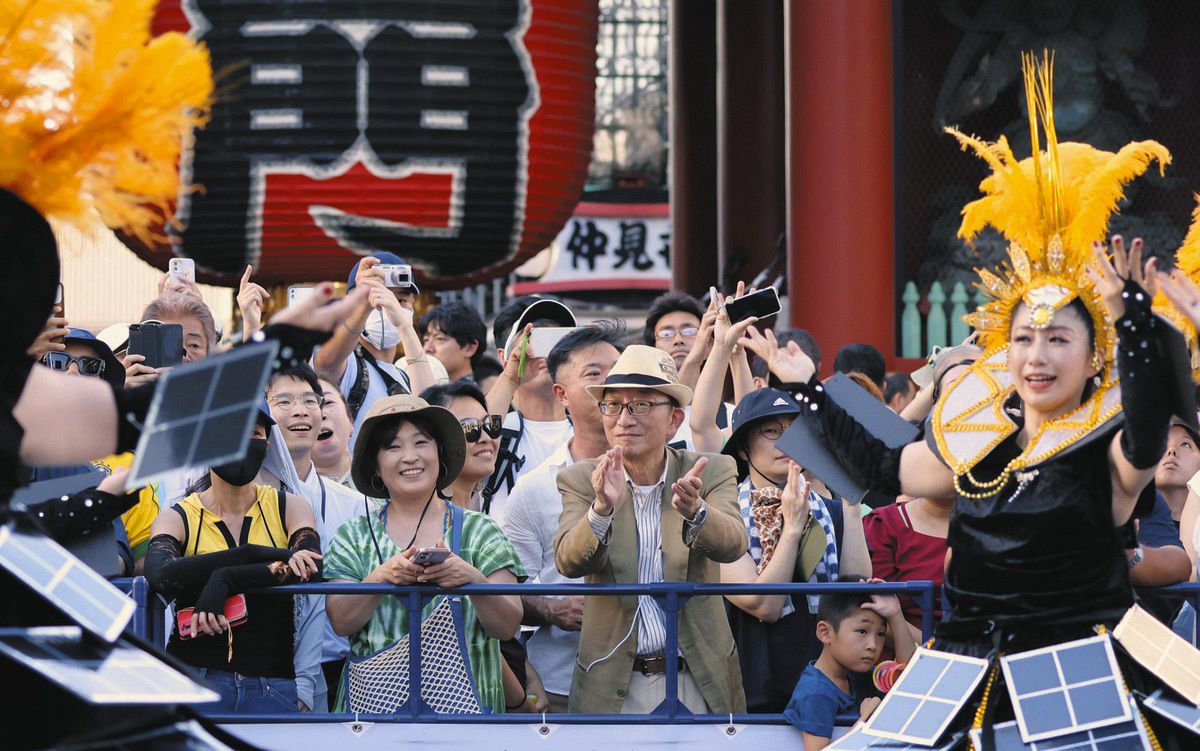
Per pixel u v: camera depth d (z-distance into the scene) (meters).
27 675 5.29
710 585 8.57
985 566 6.88
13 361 5.45
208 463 5.03
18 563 5.48
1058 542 6.75
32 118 5.52
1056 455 6.78
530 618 9.55
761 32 23.55
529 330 11.24
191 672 5.65
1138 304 6.36
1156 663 6.66
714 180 25.77
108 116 5.54
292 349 5.43
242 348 5.18
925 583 8.58
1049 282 6.88
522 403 11.42
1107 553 6.84
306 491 9.88
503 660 9.24
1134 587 8.79
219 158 16.20
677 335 11.99
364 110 16.31
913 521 9.53
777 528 9.44
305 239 16.50
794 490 9.00
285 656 8.82
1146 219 20.53
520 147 16.78
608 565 8.88
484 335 13.16
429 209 16.64
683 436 11.00
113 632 5.51
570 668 9.62
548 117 16.91
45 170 5.50
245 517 9.01
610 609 8.97
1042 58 20.25
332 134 16.27
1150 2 20.52
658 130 42.47
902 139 19.45
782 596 9.30
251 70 16.17
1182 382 6.40
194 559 8.53
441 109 16.48
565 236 39.50
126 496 7.72
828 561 9.25
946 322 19.67
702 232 25.69
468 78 16.52
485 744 8.66
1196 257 8.06
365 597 8.89
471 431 10.14
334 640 9.88
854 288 17.70
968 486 6.95
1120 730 6.52
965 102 20.19
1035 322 6.80
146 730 5.55
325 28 16.19
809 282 17.78
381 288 11.45
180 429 5.07
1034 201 7.02
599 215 39.66
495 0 16.58
